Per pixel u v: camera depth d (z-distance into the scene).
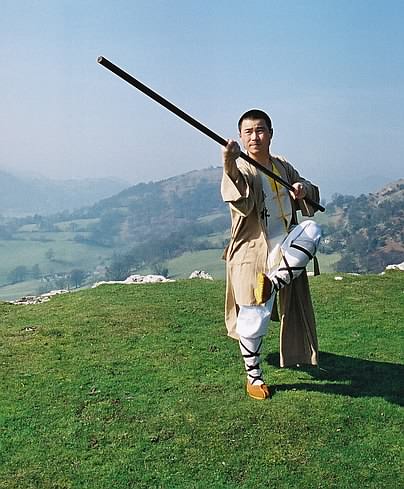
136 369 4.95
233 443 3.97
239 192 4.32
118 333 5.67
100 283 8.09
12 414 4.28
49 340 5.50
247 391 4.54
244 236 4.57
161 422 4.18
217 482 3.68
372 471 3.78
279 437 4.02
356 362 5.17
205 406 4.36
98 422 4.20
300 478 3.71
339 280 7.77
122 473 3.74
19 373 4.84
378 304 6.77
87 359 5.11
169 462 3.83
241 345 4.52
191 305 6.64
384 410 4.34
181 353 5.29
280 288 4.45
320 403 4.38
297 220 4.74
